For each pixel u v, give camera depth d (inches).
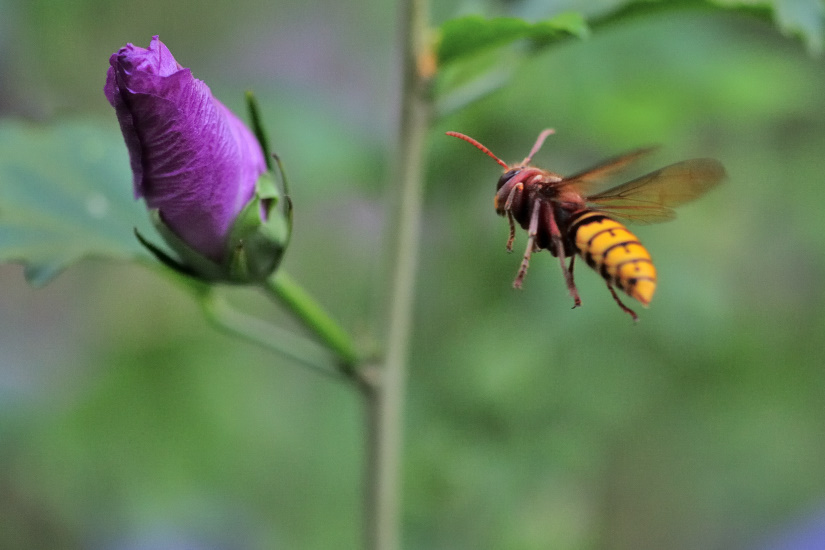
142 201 26.3
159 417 29.5
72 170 26.4
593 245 24.4
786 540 34.7
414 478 28.5
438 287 28.9
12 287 37.3
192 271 24.4
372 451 25.3
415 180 25.2
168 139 23.9
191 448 29.5
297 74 33.7
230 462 29.7
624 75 28.7
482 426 28.5
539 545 28.6
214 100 24.1
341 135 28.5
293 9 36.2
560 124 28.7
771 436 33.3
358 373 25.2
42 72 32.2
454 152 28.4
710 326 29.1
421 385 28.7
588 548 30.2
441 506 28.6
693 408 32.4
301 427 30.5
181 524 29.7
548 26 24.6
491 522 28.6
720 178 24.4
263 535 29.7
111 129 26.7
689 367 30.9
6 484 29.8
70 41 32.2
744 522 35.5
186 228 24.2
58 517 30.1
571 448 28.6
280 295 24.8
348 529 29.8
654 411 32.1
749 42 29.9
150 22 34.3
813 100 30.7
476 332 28.6
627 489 35.2
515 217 24.8
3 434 29.6
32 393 31.0
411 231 25.3
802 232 33.0
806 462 34.1
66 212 26.1
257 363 31.2
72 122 26.7
